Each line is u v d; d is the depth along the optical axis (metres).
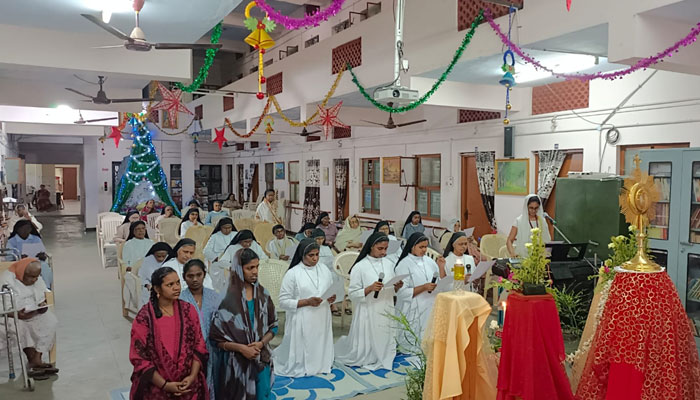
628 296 2.77
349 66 8.20
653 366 2.67
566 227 6.78
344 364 5.30
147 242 7.82
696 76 6.09
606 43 5.29
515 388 2.77
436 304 3.06
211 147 22.53
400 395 4.60
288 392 4.61
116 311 7.43
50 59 5.59
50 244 14.53
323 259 7.11
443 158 10.30
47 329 5.08
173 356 3.18
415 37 6.95
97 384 4.88
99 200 19.45
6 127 13.95
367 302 5.28
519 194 8.52
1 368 5.16
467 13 6.08
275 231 8.41
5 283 4.85
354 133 13.26
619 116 6.98
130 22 5.26
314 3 12.66
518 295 2.84
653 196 2.95
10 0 4.64
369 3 10.47
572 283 5.89
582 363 3.49
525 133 8.38
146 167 16.94
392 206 11.89
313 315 5.02
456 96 7.68
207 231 9.38
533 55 5.82
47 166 31.20
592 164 7.37
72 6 4.79
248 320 3.67
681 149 5.52
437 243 9.33
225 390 3.61
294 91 10.42
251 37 5.29
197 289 3.98
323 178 14.80
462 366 2.93
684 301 5.54
